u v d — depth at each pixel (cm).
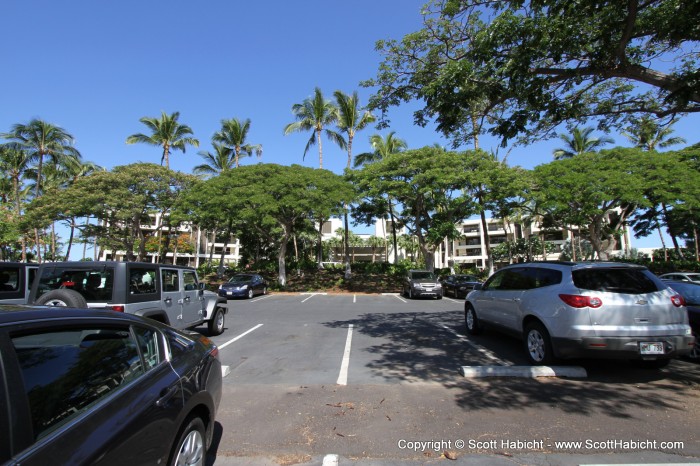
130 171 2797
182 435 280
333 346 831
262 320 1256
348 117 2938
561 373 584
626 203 2842
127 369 262
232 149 3422
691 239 4625
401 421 433
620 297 553
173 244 5238
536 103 718
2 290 732
